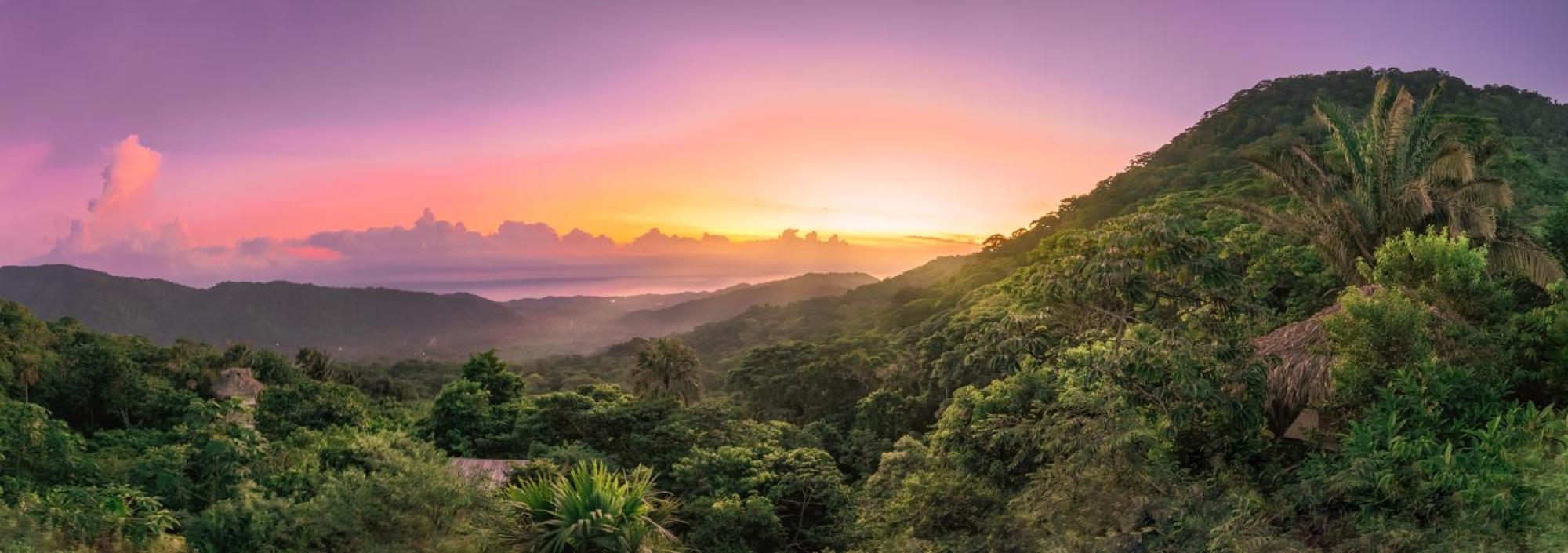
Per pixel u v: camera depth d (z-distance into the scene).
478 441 29.03
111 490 12.00
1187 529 6.56
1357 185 17.83
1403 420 7.18
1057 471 8.16
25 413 16.88
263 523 11.66
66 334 66.88
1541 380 8.27
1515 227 14.79
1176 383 7.94
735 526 17.62
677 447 25.56
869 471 31.81
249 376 62.53
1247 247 20.28
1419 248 10.17
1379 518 6.25
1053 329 9.72
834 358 55.03
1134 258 8.73
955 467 12.57
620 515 10.88
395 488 11.23
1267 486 7.73
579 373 155.50
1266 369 8.49
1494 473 6.06
